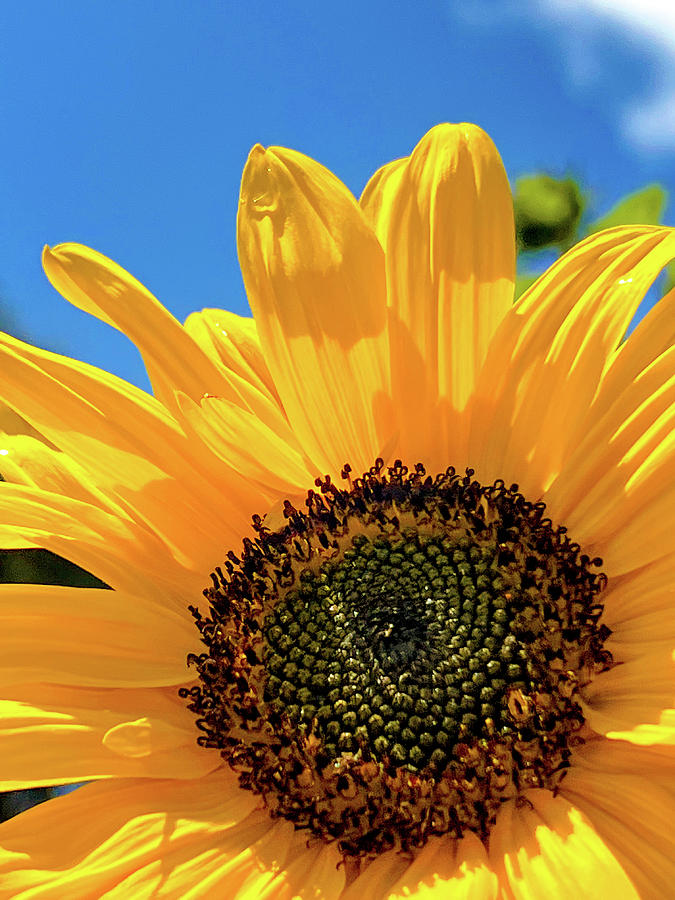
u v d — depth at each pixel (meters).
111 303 0.28
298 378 0.29
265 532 0.29
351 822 0.26
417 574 0.28
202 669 0.28
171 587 0.29
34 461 0.30
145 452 0.29
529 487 0.29
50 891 0.25
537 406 0.29
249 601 0.28
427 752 0.26
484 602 0.27
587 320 0.28
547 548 0.28
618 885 0.23
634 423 0.28
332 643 0.27
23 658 0.27
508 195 0.28
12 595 0.27
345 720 0.27
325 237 0.28
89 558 0.28
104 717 0.27
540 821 0.25
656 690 0.26
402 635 0.27
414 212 0.28
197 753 0.27
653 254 0.28
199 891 0.25
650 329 0.28
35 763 0.26
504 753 0.26
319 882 0.25
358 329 0.28
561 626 0.27
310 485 0.29
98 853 0.26
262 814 0.27
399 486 0.29
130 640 0.28
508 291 0.28
